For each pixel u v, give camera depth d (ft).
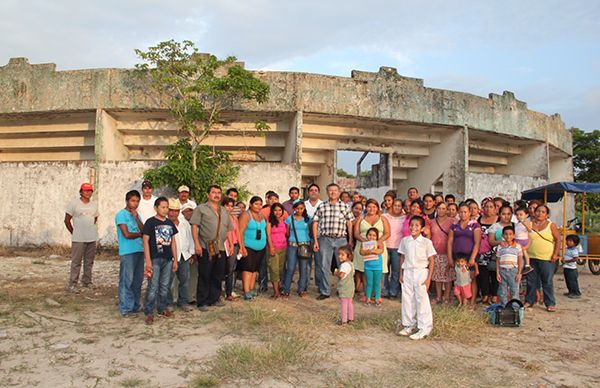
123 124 53.01
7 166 50.47
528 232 26.53
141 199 25.90
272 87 49.03
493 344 19.52
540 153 67.41
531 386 14.88
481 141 65.16
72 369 15.67
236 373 15.31
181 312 24.12
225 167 47.19
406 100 53.21
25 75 50.72
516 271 24.56
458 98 56.34
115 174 48.75
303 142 56.29
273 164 48.80
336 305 26.68
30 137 57.67
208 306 25.21
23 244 49.44
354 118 52.24
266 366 15.92
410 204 30.78
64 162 49.62
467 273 25.80
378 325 22.13
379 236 28.32
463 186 56.24
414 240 21.22
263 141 55.16
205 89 43.45
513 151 69.21
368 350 18.29
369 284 27.37
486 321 23.03
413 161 64.08
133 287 24.58
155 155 56.59
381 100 52.01
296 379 14.99
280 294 29.50
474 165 72.23
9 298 26.08
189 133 51.03
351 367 16.22
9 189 50.26
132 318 22.74
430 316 20.51
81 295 27.48
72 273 28.25
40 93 50.24
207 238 24.79
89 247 29.55
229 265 26.71
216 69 47.67
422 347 18.84
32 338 19.10
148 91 48.55
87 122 54.03
